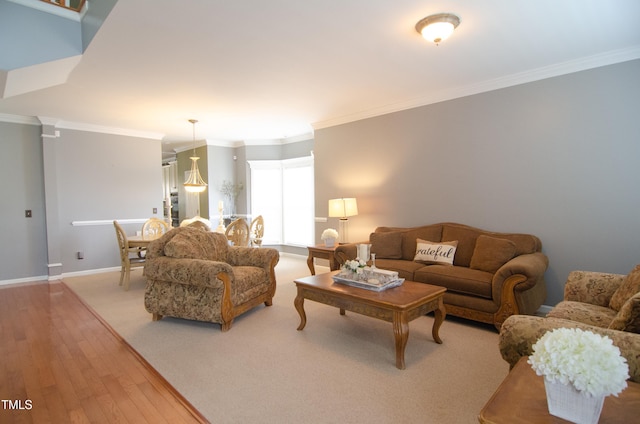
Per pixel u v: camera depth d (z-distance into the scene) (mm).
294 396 2131
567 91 3467
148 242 4816
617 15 2566
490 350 2760
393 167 4887
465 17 2574
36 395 2170
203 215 7820
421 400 2074
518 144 3779
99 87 3963
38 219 5461
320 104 4809
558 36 2891
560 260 3553
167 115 5328
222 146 7801
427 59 3326
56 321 3516
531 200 3713
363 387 2227
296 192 7301
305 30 2721
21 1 2766
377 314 2594
